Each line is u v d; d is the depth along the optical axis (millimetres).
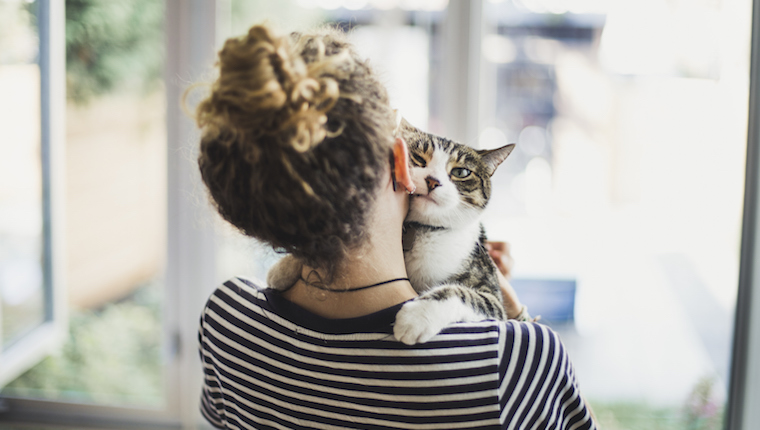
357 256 604
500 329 596
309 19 1527
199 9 1502
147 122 1615
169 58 1531
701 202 1701
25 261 1734
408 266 872
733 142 1513
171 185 1578
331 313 617
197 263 1608
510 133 1763
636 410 1714
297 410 633
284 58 504
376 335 584
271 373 636
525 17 1660
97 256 1712
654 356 1791
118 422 1711
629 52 1673
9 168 1708
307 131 494
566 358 629
